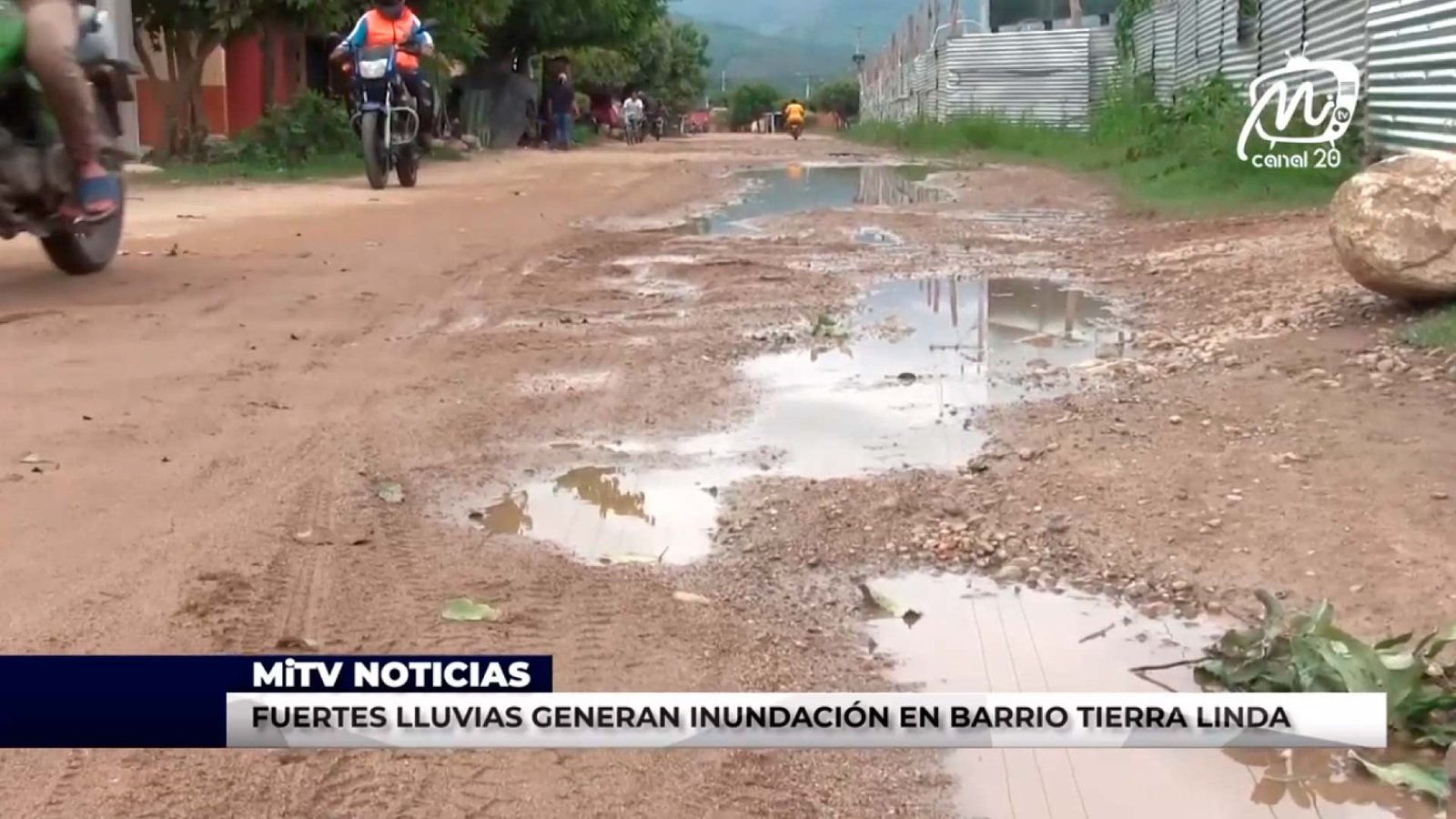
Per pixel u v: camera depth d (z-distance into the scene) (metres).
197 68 19.84
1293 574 3.70
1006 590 3.71
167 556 3.78
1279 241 9.25
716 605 3.61
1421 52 11.45
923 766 2.86
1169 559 3.83
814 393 5.64
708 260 9.41
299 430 5.00
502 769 2.81
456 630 3.41
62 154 7.59
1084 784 2.80
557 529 4.13
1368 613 3.47
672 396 5.58
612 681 3.18
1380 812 2.73
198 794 2.68
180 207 13.52
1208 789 2.79
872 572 3.82
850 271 8.89
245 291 7.97
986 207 13.46
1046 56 27.20
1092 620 3.53
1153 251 9.62
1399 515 4.03
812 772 2.83
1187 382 5.59
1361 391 5.28
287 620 3.43
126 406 5.27
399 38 16.34
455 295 7.94
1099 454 4.68
